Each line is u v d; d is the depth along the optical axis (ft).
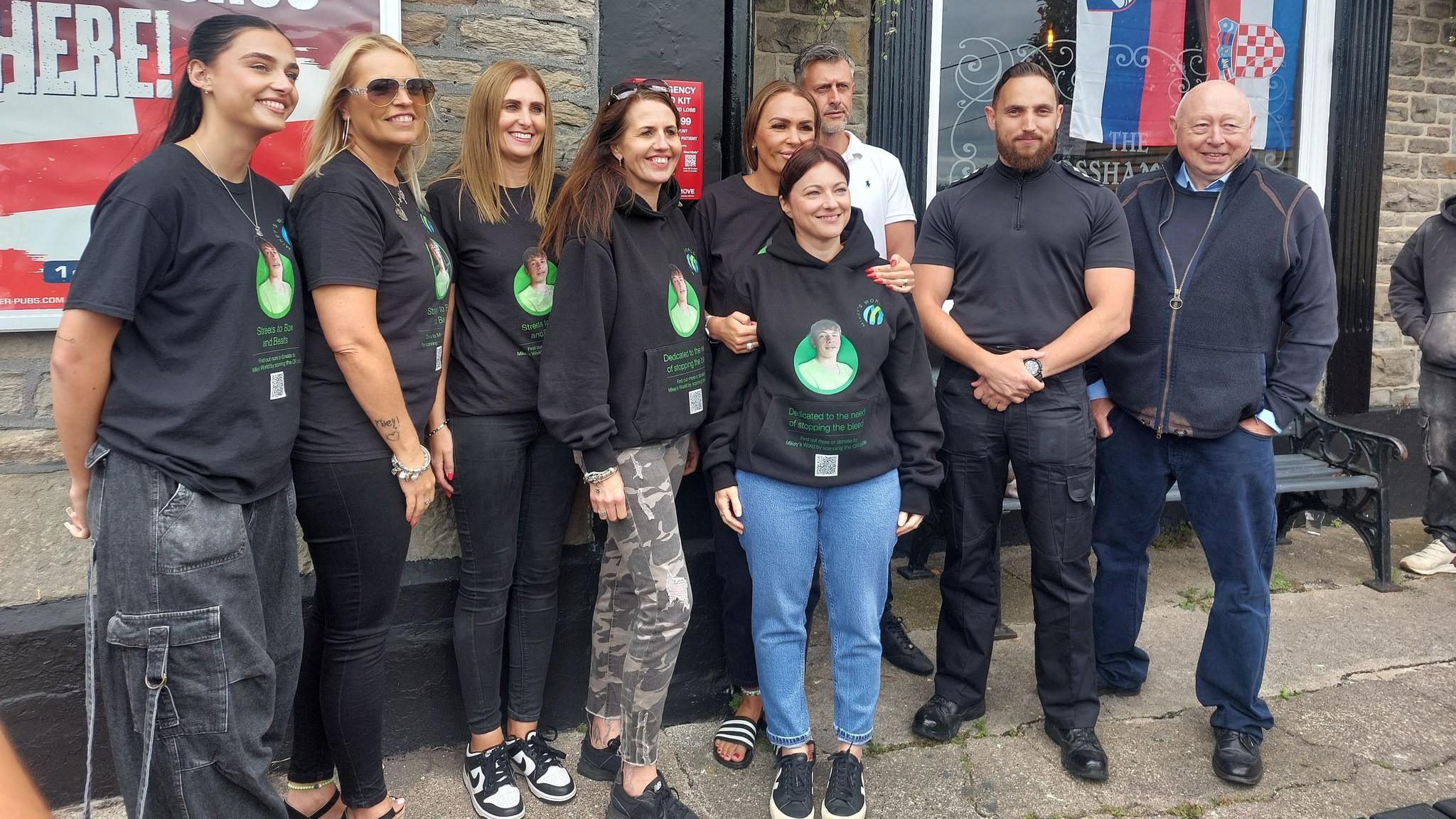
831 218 7.17
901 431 7.84
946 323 8.52
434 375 6.93
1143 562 9.46
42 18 7.14
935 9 12.91
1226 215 8.30
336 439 6.33
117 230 5.06
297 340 6.02
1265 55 14.56
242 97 5.41
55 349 5.10
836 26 12.73
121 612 5.24
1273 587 12.66
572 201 6.96
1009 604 12.21
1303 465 13.56
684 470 8.36
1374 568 13.01
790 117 8.09
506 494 7.62
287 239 6.03
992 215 8.39
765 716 8.56
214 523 5.42
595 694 8.25
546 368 6.86
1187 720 9.29
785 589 7.50
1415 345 15.57
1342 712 9.41
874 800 7.96
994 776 8.33
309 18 7.75
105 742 7.57
